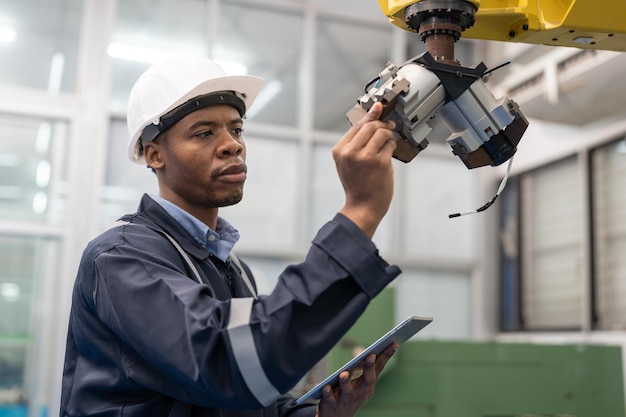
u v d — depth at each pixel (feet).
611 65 10.93
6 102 12.98
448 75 2.85
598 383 8.15
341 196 15.28
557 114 13.05
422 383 7.55
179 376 2.49
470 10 2.98
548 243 15.33
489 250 16.30
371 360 3.11
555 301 15.03
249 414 3.13
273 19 15.19
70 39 13.64
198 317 2.46
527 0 3.28
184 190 3.26
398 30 15.92
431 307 15.79
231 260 3.68
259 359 2.36
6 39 13.28
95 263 2.86
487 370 7.79
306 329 2.42
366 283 2.45
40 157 13.14
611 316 13.38
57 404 12.33
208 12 14.56
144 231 3.09
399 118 2.64
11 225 12.62
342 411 3.23
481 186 16.40
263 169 14.80
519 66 13.51
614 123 13.30
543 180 15.58
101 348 2.92
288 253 14.66
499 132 2.99
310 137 15.10
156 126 3.26
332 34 15.62
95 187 13.29
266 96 14.98
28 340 12.46
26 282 12.63
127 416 2.84
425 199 15.98
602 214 13.73
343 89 15.57
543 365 7.97
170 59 3.42
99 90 13.58
